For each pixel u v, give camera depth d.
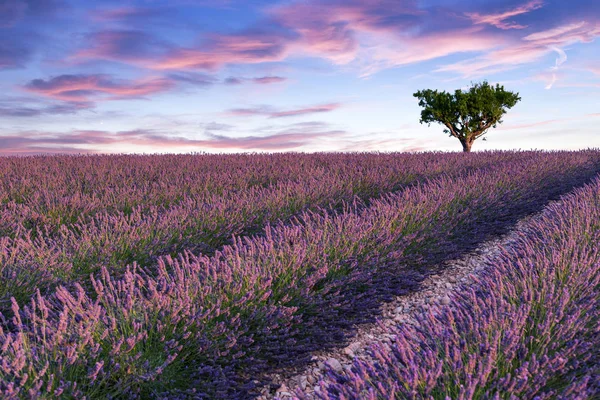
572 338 2.71
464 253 6.27
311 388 3.16
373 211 6.07
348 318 4.04
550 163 12.80
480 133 33.81
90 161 13.32
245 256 4.22
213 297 3.49
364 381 2.14
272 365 3.34
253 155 16.42
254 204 7.30
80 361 2.62
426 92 32.91
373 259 4.61
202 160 13.99
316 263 4.28
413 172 11.44
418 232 5.49
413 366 2.20
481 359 2.26
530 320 2.84
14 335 2.93
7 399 2.19
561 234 4.88
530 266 3.71
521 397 2.17
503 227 7.38
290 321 3.65
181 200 8.01
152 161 13.58
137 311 3.25
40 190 8.05
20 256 4.62
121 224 5.76
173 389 2.77
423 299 4.73
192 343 3.09
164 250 5.45
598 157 17.22
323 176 10.41
